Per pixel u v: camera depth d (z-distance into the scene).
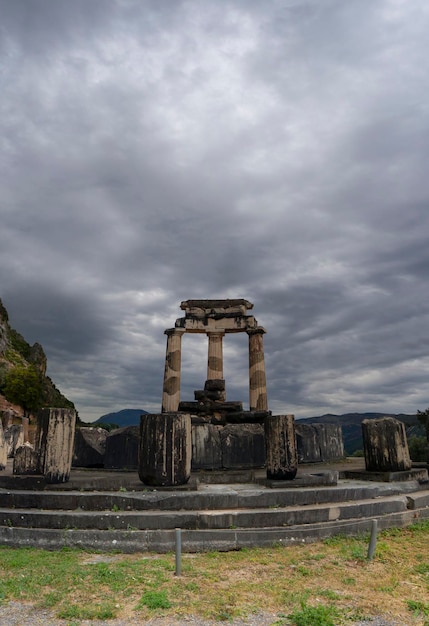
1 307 109.75
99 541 8.60
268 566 7.49
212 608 5.76
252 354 21.69
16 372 82.62
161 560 7.76
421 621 5.52
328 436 17.61
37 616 5.57
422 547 8.65
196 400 19.14
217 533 8.59
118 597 6.11
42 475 10.76
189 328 22.23
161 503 9.52
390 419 13.07
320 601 6.06
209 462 14.54
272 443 11.45
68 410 11.07
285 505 9.93
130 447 14.83
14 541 8.85
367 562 7.66
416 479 12.55
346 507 9.87
